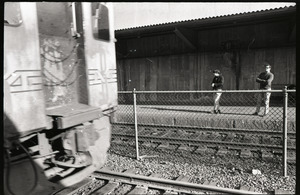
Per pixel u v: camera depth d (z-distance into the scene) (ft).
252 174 16.49
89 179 15.34
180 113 33.83
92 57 14.03
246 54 45.68
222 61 47.65
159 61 53.62
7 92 9.07
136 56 56.08
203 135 25.31
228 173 16.78
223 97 47.96
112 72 16.10
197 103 45.98
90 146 13.25
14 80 9.42
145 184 14.33
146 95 55.31
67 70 13.51
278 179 15.58
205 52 48.91
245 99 46.24
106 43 15.42
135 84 57.06
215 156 20.30
